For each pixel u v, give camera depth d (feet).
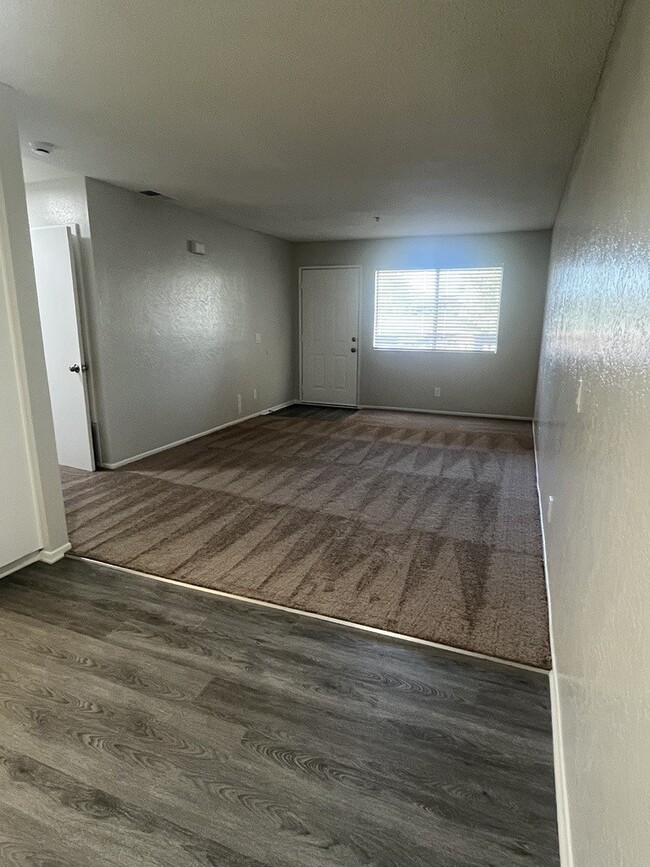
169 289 15.98
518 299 20.71
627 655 2.86
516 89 7.56
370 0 5.48
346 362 24.08
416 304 22.34
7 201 7.74
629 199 3.92
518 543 9.82
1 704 5.79
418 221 17.97
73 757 5.13
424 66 6.96
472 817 4.56
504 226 18.85
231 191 13.88
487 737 5.42
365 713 5.73
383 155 10.71
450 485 13.15
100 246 13.25
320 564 9.00
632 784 2.53
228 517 11.03
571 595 5.37
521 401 21.53
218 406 19.20
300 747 5.28
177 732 5.44
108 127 9.20
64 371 13.78
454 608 7.69
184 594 8.05
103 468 14.39
